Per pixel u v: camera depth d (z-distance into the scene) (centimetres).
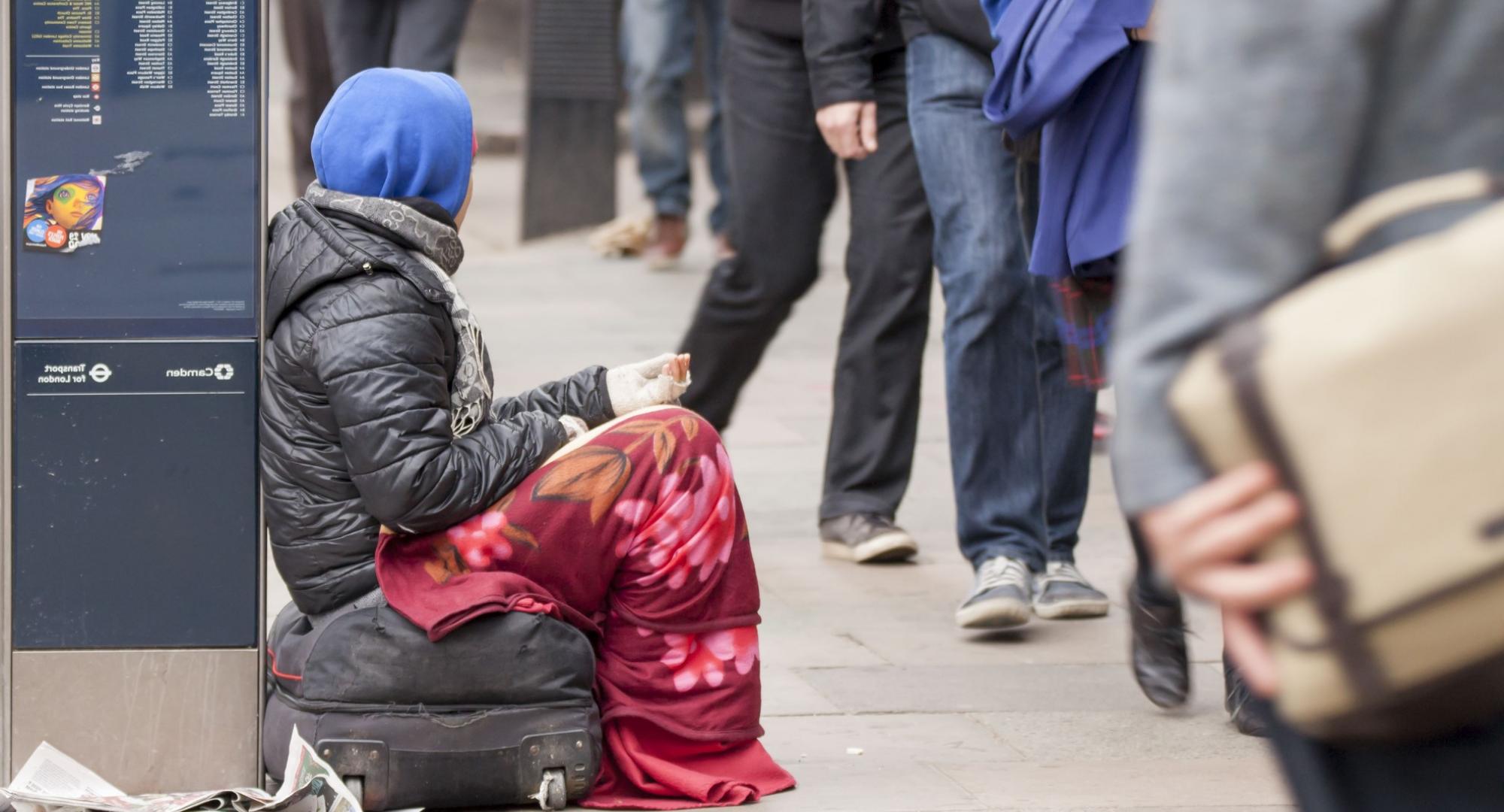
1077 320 1001
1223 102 355
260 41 776
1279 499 351
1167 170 362
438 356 775
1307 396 346
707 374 1406
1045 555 1189
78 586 795
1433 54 360
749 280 1369
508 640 776
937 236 1182
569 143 3005
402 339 760
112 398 787
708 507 815
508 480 792
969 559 1182
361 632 775
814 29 1247
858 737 952
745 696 841
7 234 775
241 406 791
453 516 776
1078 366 1007
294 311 779
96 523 793
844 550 1343
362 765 773
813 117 1343
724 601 831
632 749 823
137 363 786
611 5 2998
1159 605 980
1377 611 349
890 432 1337
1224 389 351
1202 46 359
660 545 809
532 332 2156
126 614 798
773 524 1446
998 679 1062
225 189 780
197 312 784
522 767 782
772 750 926
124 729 802
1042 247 992
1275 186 352
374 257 764
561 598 810
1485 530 342
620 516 805
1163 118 366
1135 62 956
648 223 2823
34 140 772
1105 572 1316
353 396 754
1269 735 395
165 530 796
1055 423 1193
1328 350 346
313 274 767
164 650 801
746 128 1348
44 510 791
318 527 782
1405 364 343
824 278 2659
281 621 830
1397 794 373
